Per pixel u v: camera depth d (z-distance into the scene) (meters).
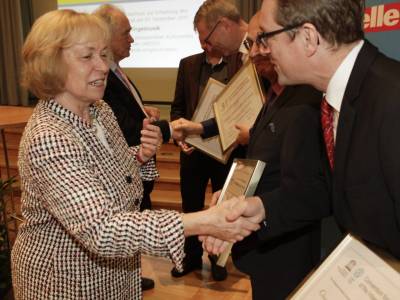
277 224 1.08
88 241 0.91
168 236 0.91
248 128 1.68
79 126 1.08
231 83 1.86
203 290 2.54
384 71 0.76
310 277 0.79
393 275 0.64
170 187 4.01
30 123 1.05
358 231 0.81
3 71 5.87
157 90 5.02
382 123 0.70
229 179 1.23
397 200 0.69
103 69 1.07
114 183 1.10
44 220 1.07
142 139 1.48
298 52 0.84
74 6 5.19
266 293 1.33
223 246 1.07
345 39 0.80
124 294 1.20
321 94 1.12
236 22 2.17
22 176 1.06
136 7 4.86
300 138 1.09
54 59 1.01
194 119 2.14
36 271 1.08
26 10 5.77
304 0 0.79
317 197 1.09
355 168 0.77
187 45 4.72
